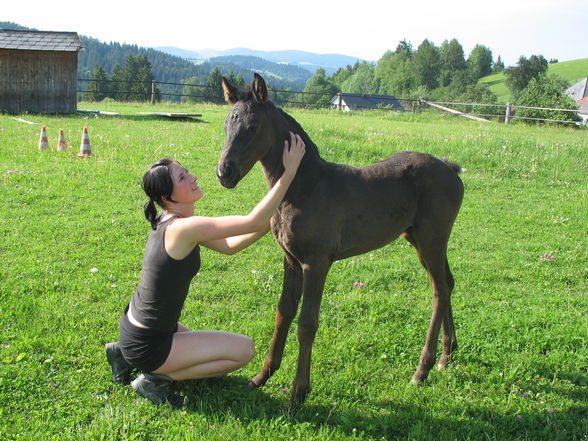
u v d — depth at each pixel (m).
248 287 5.02
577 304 4.98
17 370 3.41
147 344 3.10
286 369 3.69
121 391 3.36
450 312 3.98
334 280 5.33
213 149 11.05
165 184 3.10
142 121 16.05
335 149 11.23
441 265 3.79
